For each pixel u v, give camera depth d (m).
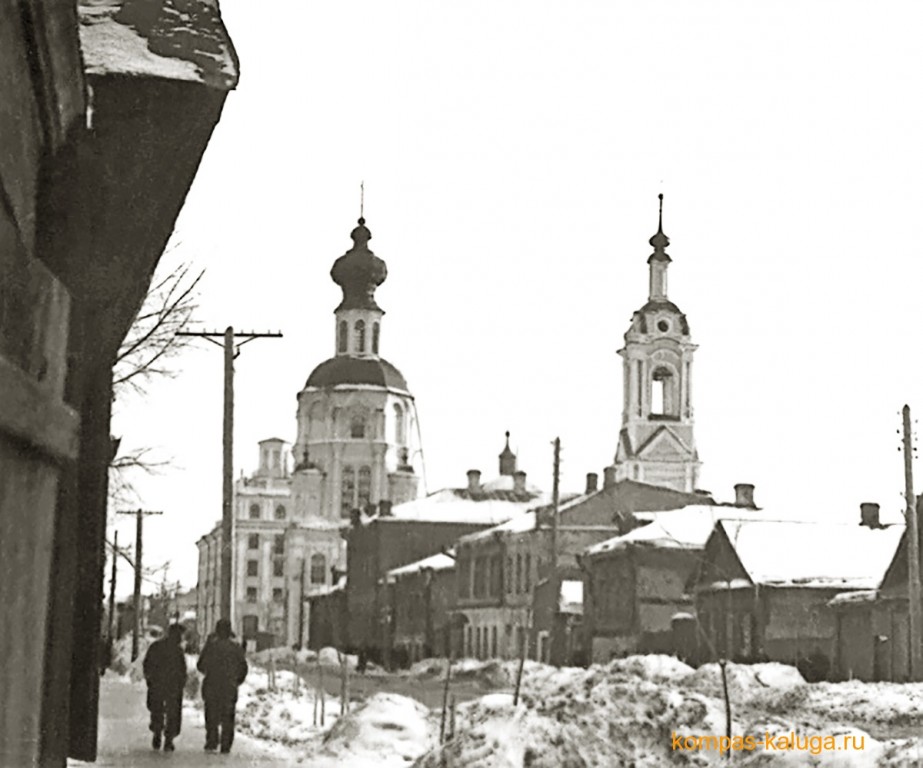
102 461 7.36
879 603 49.00
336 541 145.88
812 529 58.50
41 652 5.55
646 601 63.19
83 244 6.29
